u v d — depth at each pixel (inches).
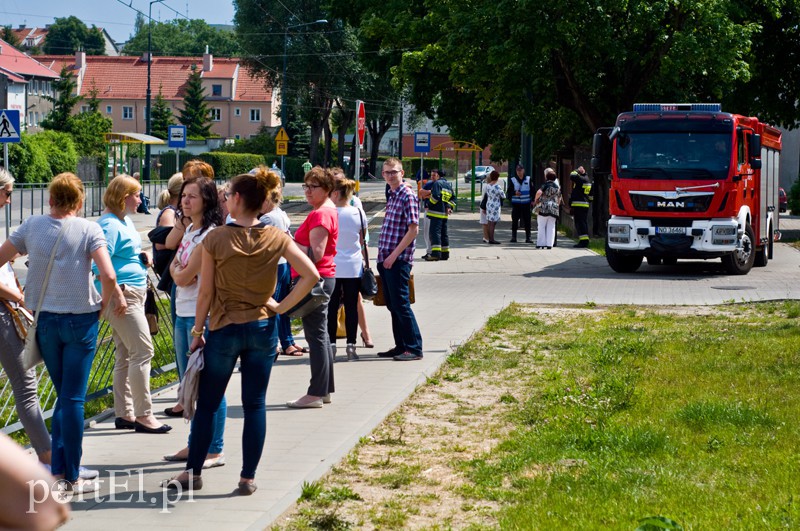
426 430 301.4
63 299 240.5
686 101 1227.9
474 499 232.1
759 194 859.4
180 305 301.0
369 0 1716.3
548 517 211.2
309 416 315.9
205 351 233.9
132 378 298.8
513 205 1126.4
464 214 1724.9
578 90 1187.3
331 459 261.7
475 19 1137.4
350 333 417.7
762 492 229.5
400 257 412.5
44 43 6515.8
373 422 304.7
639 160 781.9
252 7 3095.5
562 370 386.0
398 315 415.2
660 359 407.2
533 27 1088.8
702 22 1111.6
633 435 277.7
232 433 296.7
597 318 545.6
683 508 217.0
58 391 244.5
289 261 235.8
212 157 3120.1
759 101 1421.0
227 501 227.0
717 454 265.6
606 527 203.5
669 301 621.3
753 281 746.2
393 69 1453.0
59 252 240.4
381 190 2994.6
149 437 296.4
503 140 1676.9
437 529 207.5
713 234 768.9
